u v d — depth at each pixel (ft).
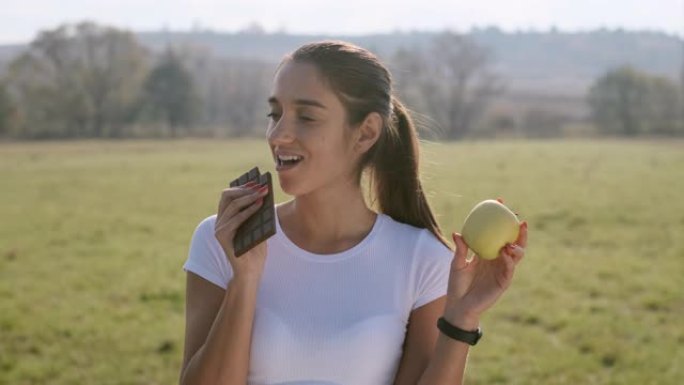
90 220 78.02
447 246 10.27
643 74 344.49
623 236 65.87
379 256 9.75
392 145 10.25
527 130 354.74
